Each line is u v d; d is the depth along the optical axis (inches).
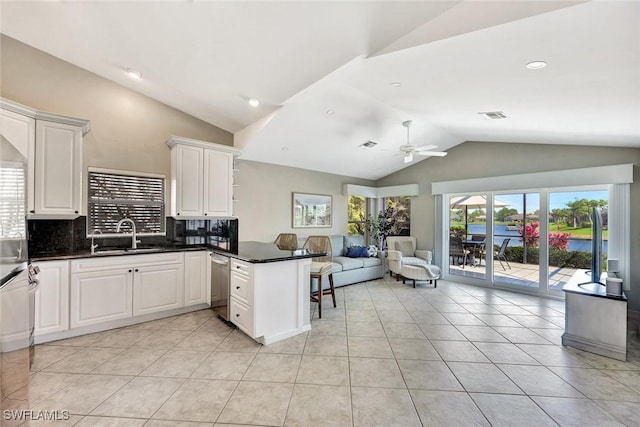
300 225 229.6
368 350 106.3
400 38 85.6
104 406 73.7
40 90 126.3
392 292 190.5
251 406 74.2
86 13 97.2
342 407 74.0
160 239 157.1
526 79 91.3
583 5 53.4
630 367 94.6
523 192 192.5
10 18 105.9
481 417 70.6
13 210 54.6
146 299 130.6
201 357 99.7
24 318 57.3
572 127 132.9
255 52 101.2
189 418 69.7
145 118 152.9
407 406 74.7
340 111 150.0
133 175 148.9
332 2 75.9
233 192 189.3
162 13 89.0
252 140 169.5
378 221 271.4
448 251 232.4
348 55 96.0
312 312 149.1
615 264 136.4
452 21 73.7
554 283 178.4
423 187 245.4
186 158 153.6
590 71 78.8
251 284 109.5
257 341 112.9
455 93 116.2
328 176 251.0
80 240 135.0
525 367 94.7
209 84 129.2
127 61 122.0
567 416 71.1
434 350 106.7
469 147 217.0
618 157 154.5
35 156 112.8
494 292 192.2
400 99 134.1
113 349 105.0
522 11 60.9
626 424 68.3
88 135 137.3
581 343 107.0
